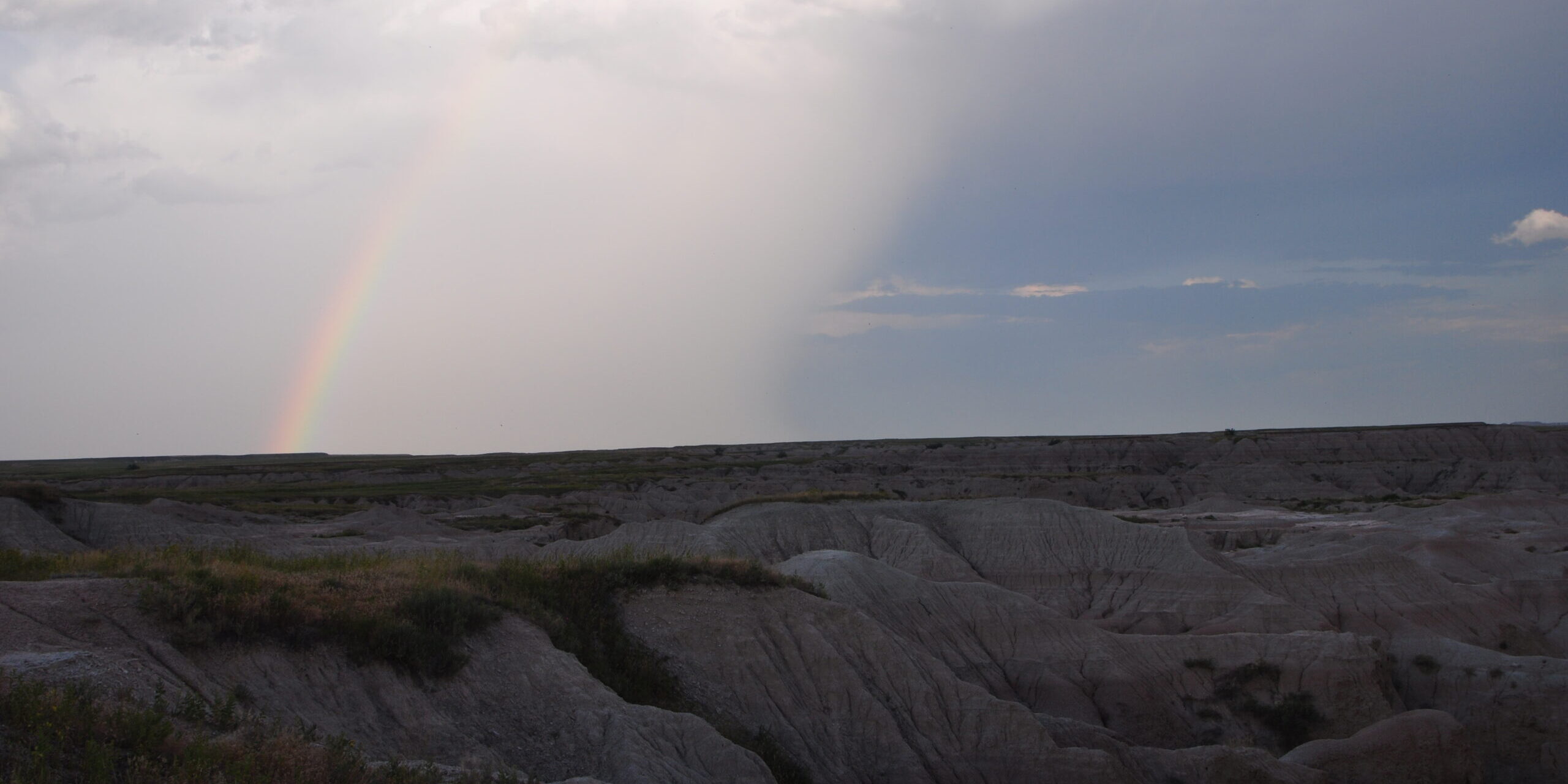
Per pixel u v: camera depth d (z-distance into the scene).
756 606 28.58
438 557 27.66
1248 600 56.00
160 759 11.57
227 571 19.00
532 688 19.75
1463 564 72.38
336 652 17.69
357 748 14.24
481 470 155.12
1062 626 43.75
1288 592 61.53
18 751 10.69
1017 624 43.25
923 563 59.94
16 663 13.51
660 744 18.94
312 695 16.62
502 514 88.75
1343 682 42.00
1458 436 161.75
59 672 13.49
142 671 14.52
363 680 17.52
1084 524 65.38
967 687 29.31
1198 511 118.31
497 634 20.94
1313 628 53.50
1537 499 104.06
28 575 19.44
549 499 104.88
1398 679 49.00
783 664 27.25
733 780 18.83
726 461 178.88
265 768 12.08
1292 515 109.62
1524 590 65.25
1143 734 40.03
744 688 25.91
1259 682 42.59
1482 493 141.38
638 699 22.98
